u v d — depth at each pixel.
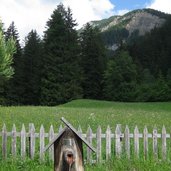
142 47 130.00
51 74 76.06
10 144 14.05
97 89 85.62
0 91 76.25
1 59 42.78
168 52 124.81
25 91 80.25
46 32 79.69
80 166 7.22
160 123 24.17
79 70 78.75
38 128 19.55
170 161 13.14
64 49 77.81
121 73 86.31
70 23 80.19
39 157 12.75
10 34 87.50
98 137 13.12
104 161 12.87
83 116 26.58
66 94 75.56
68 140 7.18
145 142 13.45
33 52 82.56
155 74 117.31
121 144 13.34
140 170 11.93
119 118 26.05
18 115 26.06
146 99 83.44
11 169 11.80
